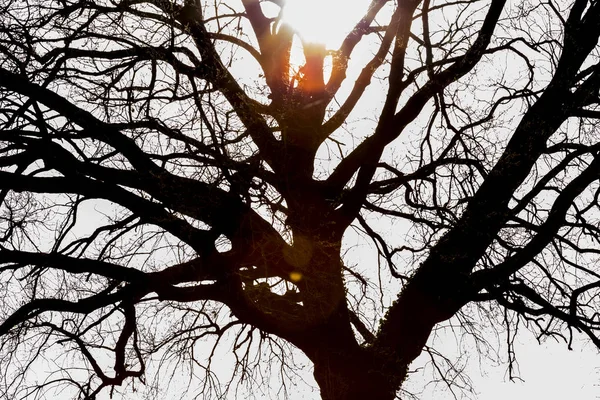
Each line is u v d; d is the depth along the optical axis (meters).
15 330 11.10
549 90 12.41
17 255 10.91
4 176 10.91
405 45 11.46
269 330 11.78
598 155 11.89
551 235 11.79
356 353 11.84
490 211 12.01
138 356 11.32
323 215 11.78
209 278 11.33
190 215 11.27
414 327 12.12
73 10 11.04
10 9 11.12
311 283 11.47
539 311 12.10
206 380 12.44
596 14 12.55
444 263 12.12
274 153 11.38
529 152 12.10
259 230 11.21
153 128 10.55
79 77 11.16
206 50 11.19
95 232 11.67
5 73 10.76
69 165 11.06
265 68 12.92
